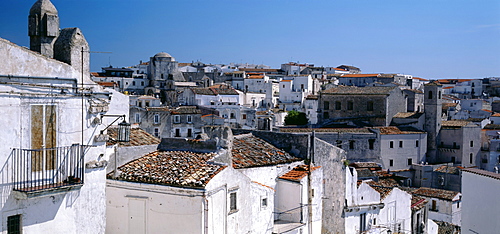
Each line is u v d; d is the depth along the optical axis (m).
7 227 15.38
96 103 18.25
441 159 78.44
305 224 29.14
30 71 15.96
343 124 77.38
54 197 16.61
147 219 22.09
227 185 22.78
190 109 91.12
